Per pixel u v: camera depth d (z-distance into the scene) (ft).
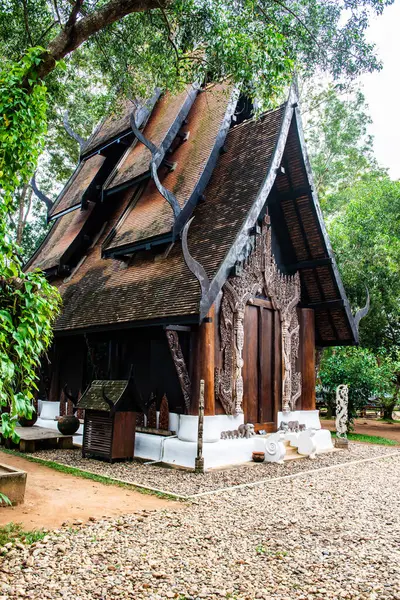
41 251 62.08
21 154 19.31
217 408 36.04
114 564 15.62
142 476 30.27
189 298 33.06
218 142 43.19
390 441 53.11
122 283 43.01
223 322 36.83
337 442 45.50
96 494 25.20
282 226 45.62
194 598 13.44
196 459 31.99
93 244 54.80
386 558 16.75
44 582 14.20
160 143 43.45
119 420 35.04
